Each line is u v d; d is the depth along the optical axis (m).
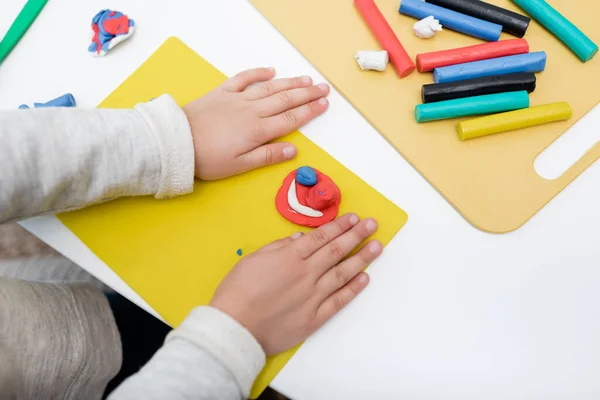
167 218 0.50
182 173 0.49
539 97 0.54
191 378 0.42
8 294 0.49
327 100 0.55
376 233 0.50
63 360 0.53
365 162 0.52
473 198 0.50
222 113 0.52
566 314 0.47
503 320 0.47
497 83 0.52
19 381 0.49
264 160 0.51
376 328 0.47
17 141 0.44
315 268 0.47
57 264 0.84
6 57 0.57
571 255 0.48
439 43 0.57
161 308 0.48
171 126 0.49
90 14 0.58
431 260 0.49
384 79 0.55
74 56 0.57
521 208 0.50
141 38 0.58
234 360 0.43
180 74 0.56
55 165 0.45
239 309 0.45
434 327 0.46
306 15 0.58
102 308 0.61
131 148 0.47
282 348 0.46
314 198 0.49
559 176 0.51
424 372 0.45
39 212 0.48
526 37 0.57
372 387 0.45
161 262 0.49
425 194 0.51
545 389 0.45
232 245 0.49
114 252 0.49
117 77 0.56
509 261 0.48
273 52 0.57
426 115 0.52
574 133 0.53
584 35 0.54
